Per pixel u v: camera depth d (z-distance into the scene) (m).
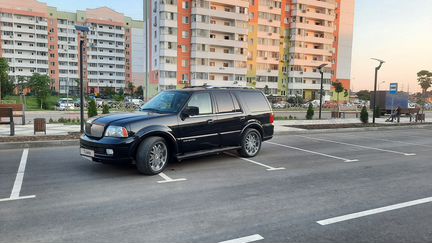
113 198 5.12
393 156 9.48
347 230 4.08
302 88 75.12
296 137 13.33
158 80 62.50
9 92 75.12
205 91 7.61
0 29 90.62
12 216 4.35
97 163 7.48
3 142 9.27
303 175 6.90
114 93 93.12
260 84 71.69
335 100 78.75
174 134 6.79
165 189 5.65
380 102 32.66
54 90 93.19
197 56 62.34
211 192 5.54
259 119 8.66
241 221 4.29
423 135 15.30
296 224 4.23
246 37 67.25
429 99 106.69
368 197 5.43
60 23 100.12
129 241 3.67
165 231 3.94
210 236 3.82
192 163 7.80
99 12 106.25
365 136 14.33
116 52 109.00
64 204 4.82
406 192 5.77
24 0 93.75
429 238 3.89
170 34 60.88
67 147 9.55
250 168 7.41
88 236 3.78
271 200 5.18
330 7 76.94
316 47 77.19
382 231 4.07
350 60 82.00
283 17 73.69
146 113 6.95
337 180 6.54
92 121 6.66
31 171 6.71
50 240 3.67
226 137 7.84
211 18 64.25
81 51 11.43
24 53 94.25
